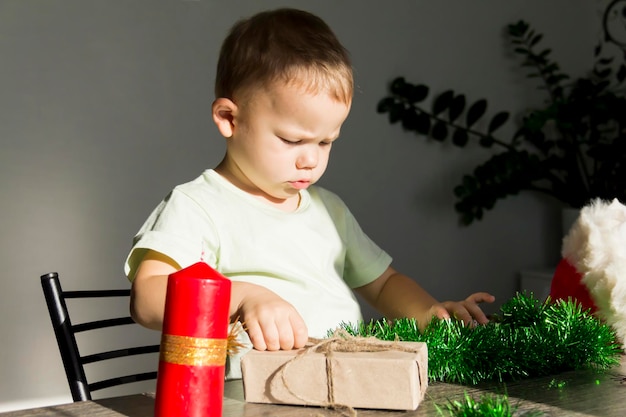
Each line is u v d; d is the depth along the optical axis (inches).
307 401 27.6
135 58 104.5
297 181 40.1
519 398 28.9
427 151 125.1
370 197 120.0
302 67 37.7
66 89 100.7
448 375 31.7
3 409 96.6
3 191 97.3
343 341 29.6
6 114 97.6
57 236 99.9
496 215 131.6
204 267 25.6
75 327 47.6
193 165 107.8
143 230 41.9
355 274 50.1
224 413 27.0
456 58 127.6
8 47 97.8
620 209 40.1
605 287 37.8
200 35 108.3
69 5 100.9
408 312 46.0
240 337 41.7
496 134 131.4
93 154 102.0
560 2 137.4
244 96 39.2
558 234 136.8
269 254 43.9
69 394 100.2
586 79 130.3
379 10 121.0
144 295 35.5
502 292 131.6
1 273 97.0
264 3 112.5
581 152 133.9
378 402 27.0
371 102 120.2
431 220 125.3
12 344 97.3
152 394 30.5
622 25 131.8
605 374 33.3
